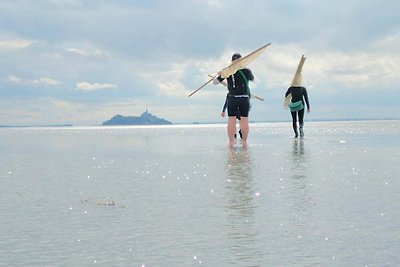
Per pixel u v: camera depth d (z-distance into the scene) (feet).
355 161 32.19
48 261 10.50
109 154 43.60
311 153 39.88
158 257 10.68
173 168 29.66
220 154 40.40
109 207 16.72
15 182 23.93
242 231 12.90
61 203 17.67
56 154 44.98
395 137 71.97
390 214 14.70
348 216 14.49
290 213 15.10
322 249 11.09
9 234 12.85
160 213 15.51
